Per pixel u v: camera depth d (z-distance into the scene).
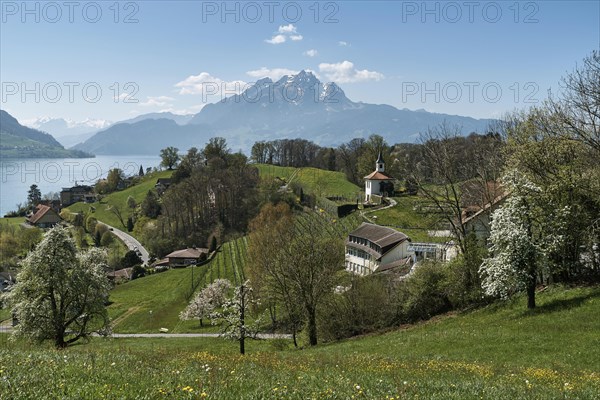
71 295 45.06
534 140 48.59
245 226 170.62
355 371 19.42
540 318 36.84
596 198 42.72
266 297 70.75
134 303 110.94
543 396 13.99
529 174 46.53
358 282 58.34
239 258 128.25
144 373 14.55
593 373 22.97
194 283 116.81
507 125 59.59
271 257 67.94
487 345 33.00
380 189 154.00
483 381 16.92
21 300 44.62
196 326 91.50
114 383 12.52
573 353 28.48
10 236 161.75
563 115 44.44
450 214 57.41
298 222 129.25
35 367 14.41
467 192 67.44
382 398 12.27
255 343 64.00
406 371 20.91
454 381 16.72
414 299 52.94
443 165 56.53
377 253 89.50
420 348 36.09
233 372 15.84
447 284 50.72
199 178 184.25
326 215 140.62
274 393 12.29
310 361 23.58
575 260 44.53
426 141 59.75
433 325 45.41
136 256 158.38
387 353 36.12
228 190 179.38
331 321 58.59
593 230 41.22
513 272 39.19
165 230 179.25
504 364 27.36
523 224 39.91
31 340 43.62
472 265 49.03
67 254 44.94
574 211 42.69
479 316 43.50
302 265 55.56
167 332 87.62
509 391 14.56
